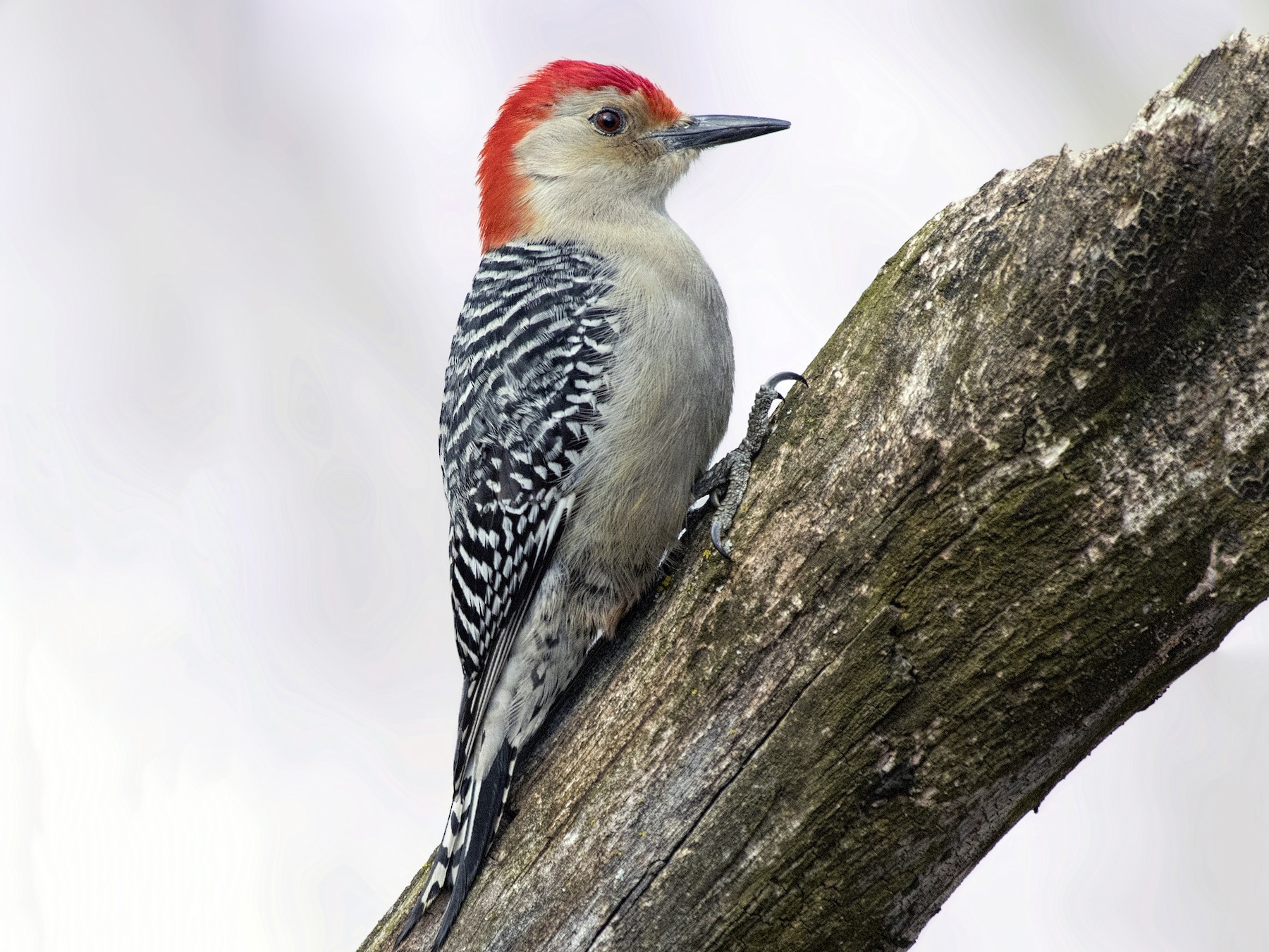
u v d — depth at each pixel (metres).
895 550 6.64
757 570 7.18
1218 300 5.86
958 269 6.72
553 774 8.02
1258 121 5.62
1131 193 5.89
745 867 7.13
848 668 6.80
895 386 6.80
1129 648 6.33
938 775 6.73
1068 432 6.17
